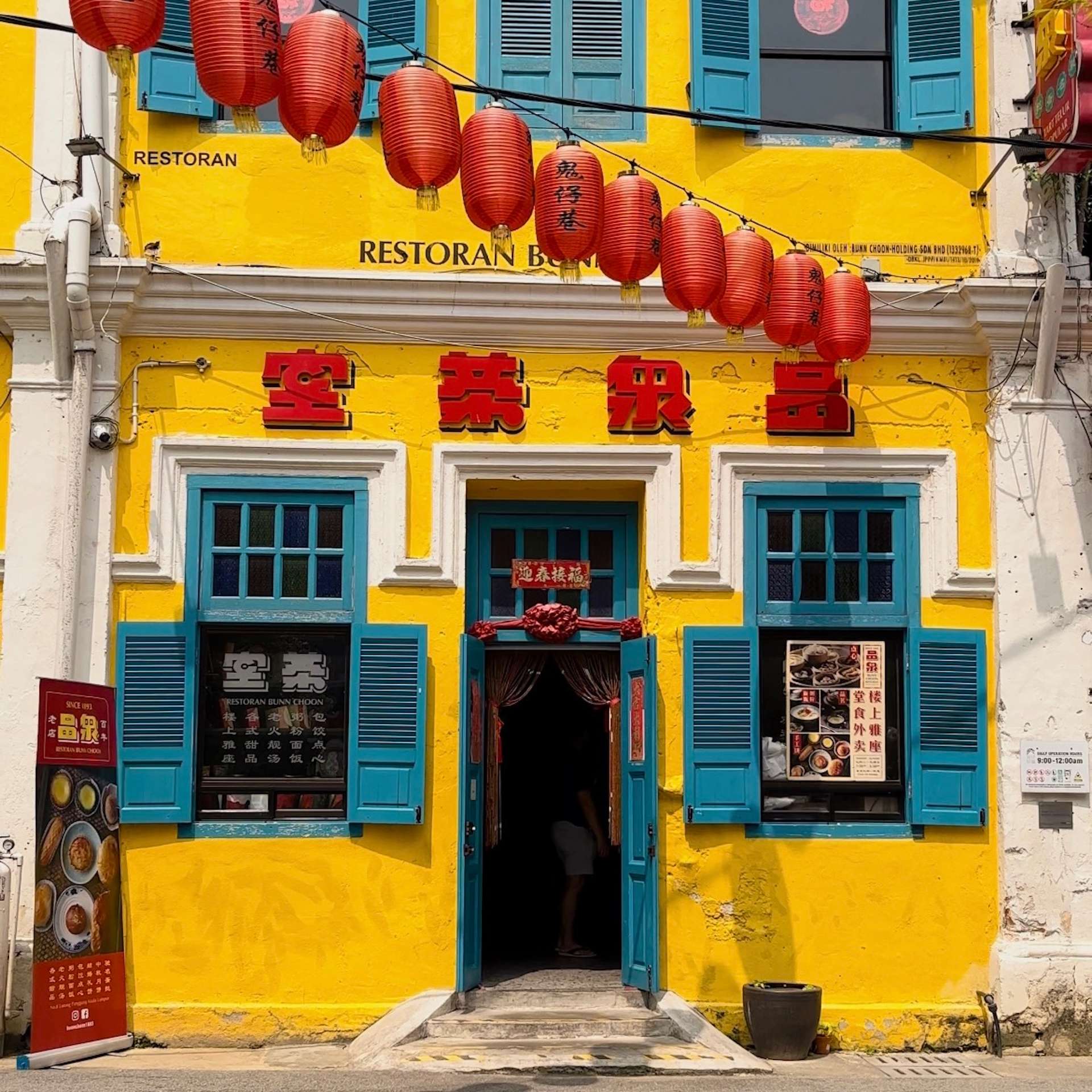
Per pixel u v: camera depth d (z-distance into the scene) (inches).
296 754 327.3
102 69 330.3
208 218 332.2
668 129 341.1
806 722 333.7
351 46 243.4
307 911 318.0
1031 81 341.1
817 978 322.3
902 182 342.6
